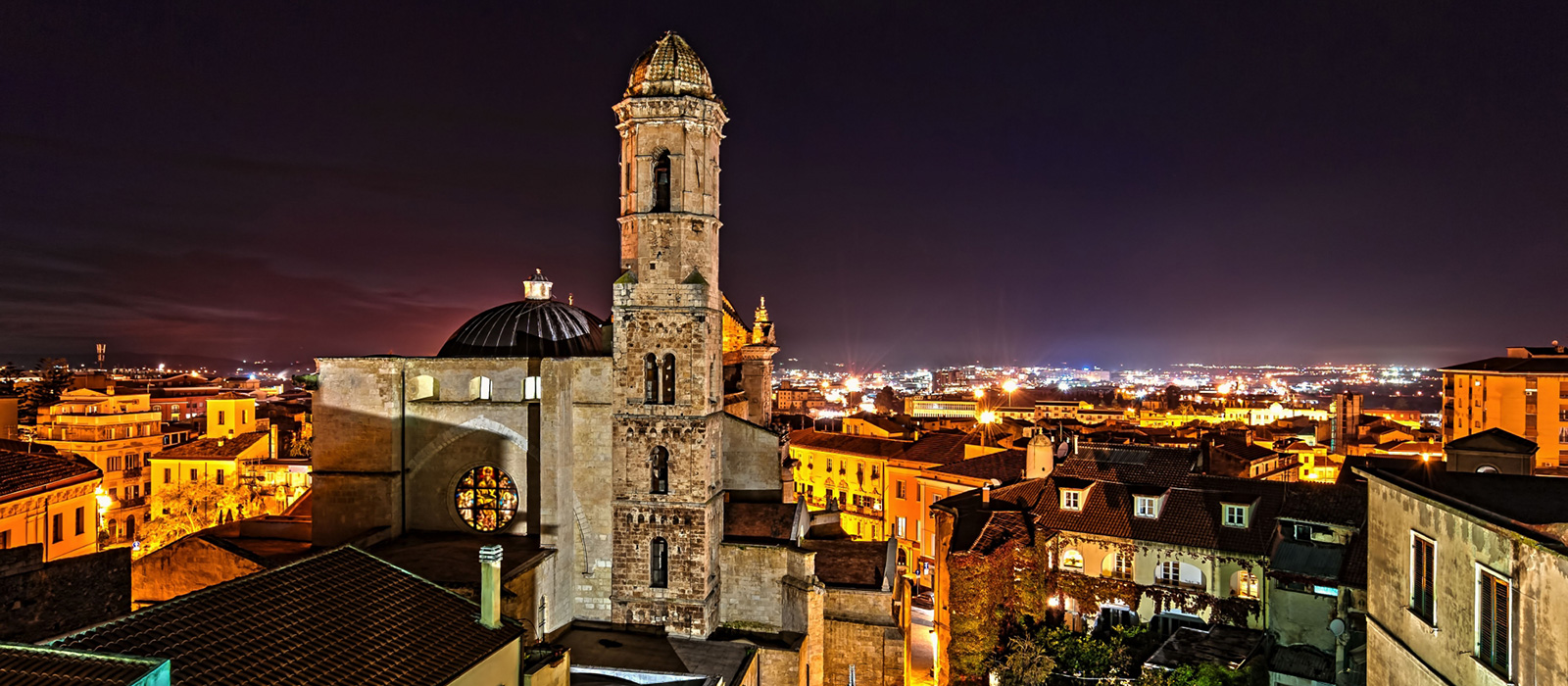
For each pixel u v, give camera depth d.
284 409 155.12
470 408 48.81
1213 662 48.56
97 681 18.33
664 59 45.69
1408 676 28.72
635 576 45.66
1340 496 53.69
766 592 47.12
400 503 48.75
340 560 29.78
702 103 45.09
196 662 21.69
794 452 120.31
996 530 59.16
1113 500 61.84
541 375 45.59
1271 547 53.47
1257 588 53.72
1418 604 28.47
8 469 44.56
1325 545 51.25
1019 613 57.56
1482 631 24.41
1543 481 29.89
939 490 89.12
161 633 22.52
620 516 45.69
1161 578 57.22
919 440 107.75
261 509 95.44
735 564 47.56
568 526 46.81
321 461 48.31
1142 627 55.44
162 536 83.44
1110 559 59.50
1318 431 145.62
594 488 47.00
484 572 28.92
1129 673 50.59
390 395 48.16
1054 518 62.00
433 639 26.84
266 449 104.69
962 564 55.19
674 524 45.09
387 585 29.14
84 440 91.75
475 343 52.94
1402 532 29.52
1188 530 57.12
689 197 45.47
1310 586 49.75
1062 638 53.38
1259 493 57.88
